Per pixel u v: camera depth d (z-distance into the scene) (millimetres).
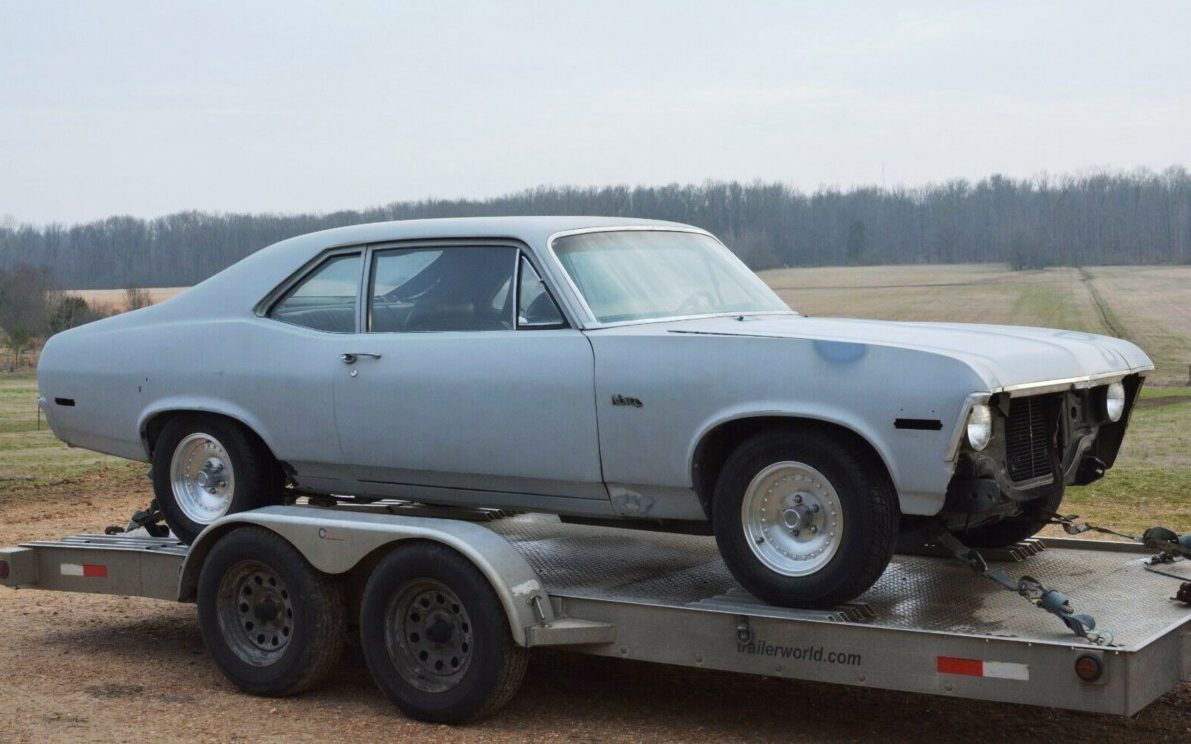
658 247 6094
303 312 6262
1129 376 5848
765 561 5012
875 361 4688
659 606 5148
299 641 5789
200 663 6578
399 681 5535
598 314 5500
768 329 5289
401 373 5816
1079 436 5520
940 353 4613
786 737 5242
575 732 5332
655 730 5348
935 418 4539
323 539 5707
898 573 5797
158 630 7355
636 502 5379
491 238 5766
